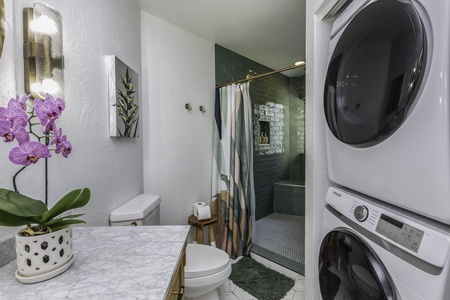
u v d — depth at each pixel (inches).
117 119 52.6
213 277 48.9
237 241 85.9
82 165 42.7
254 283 68.9
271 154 127.2
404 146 24.1
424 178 22.0
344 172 36.3
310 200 48.6
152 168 73.3
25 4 30.7
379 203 30.4
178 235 32.6
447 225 22.0
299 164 138.1
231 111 87.1
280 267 75.9
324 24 46.3
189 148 84.4
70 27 39.8
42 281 21.5
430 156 21.2
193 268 49.1
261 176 120.5
